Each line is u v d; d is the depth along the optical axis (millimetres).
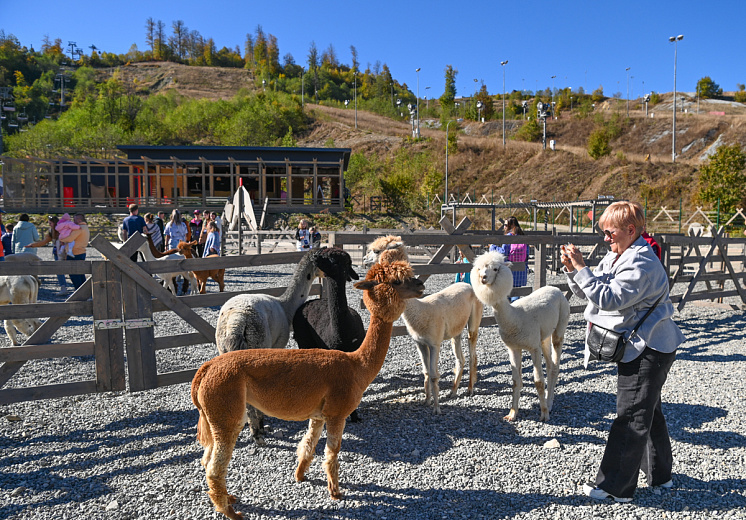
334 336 4402
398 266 3508
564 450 4289
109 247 4844
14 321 7223
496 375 6434
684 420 4887
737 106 91250
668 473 3635
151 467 3965
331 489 3514
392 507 3449
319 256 4516
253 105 89000
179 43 191750
